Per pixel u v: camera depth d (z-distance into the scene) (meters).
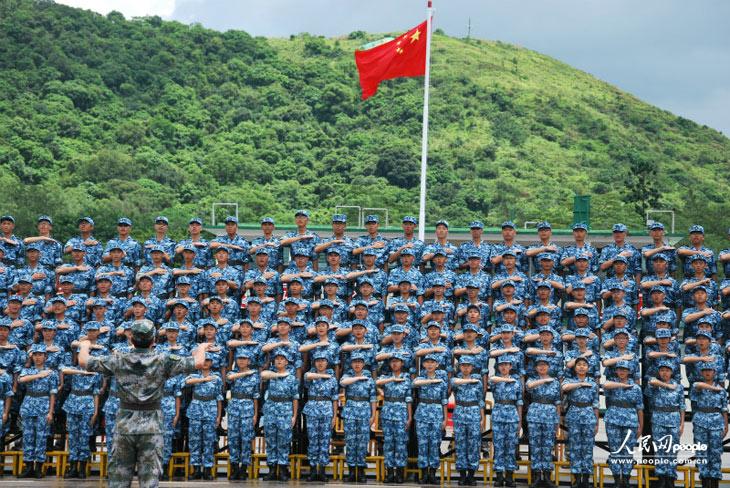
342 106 88.00
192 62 91.69
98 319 14.25
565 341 13.88
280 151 76.56
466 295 14.61
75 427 13.90
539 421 13.44
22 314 14.61
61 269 15.09
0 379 13.94
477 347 13.86
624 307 13.95
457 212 65.62
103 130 73.81
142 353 9.42
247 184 68.69
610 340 13.63
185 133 76.50
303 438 14.49
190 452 13.84
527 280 14.63
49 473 14.34
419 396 13.74
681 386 13.55
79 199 56.69
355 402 13.69
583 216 30.20
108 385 14.41
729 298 14.26
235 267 15.16
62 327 14.31
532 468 13.52
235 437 13.80
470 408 13.59
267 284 14.83
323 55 103.88
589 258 14.83
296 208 65.25
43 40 83.88
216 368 14.01
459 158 78.38
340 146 79.94
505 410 13.52
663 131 101.56
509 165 79.62
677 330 14.05
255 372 13.95
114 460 9.35
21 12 88.12
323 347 13.89
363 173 72.75
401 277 14.64
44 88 77.88
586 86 115.56
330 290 14.41
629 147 91.88
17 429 14.92
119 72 83.94
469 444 13.55
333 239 15.33
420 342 14.01
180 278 14.52
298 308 14.32
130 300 14.72
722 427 13.30
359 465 13.66
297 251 14.98
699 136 102.38
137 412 9.36
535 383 13.54
